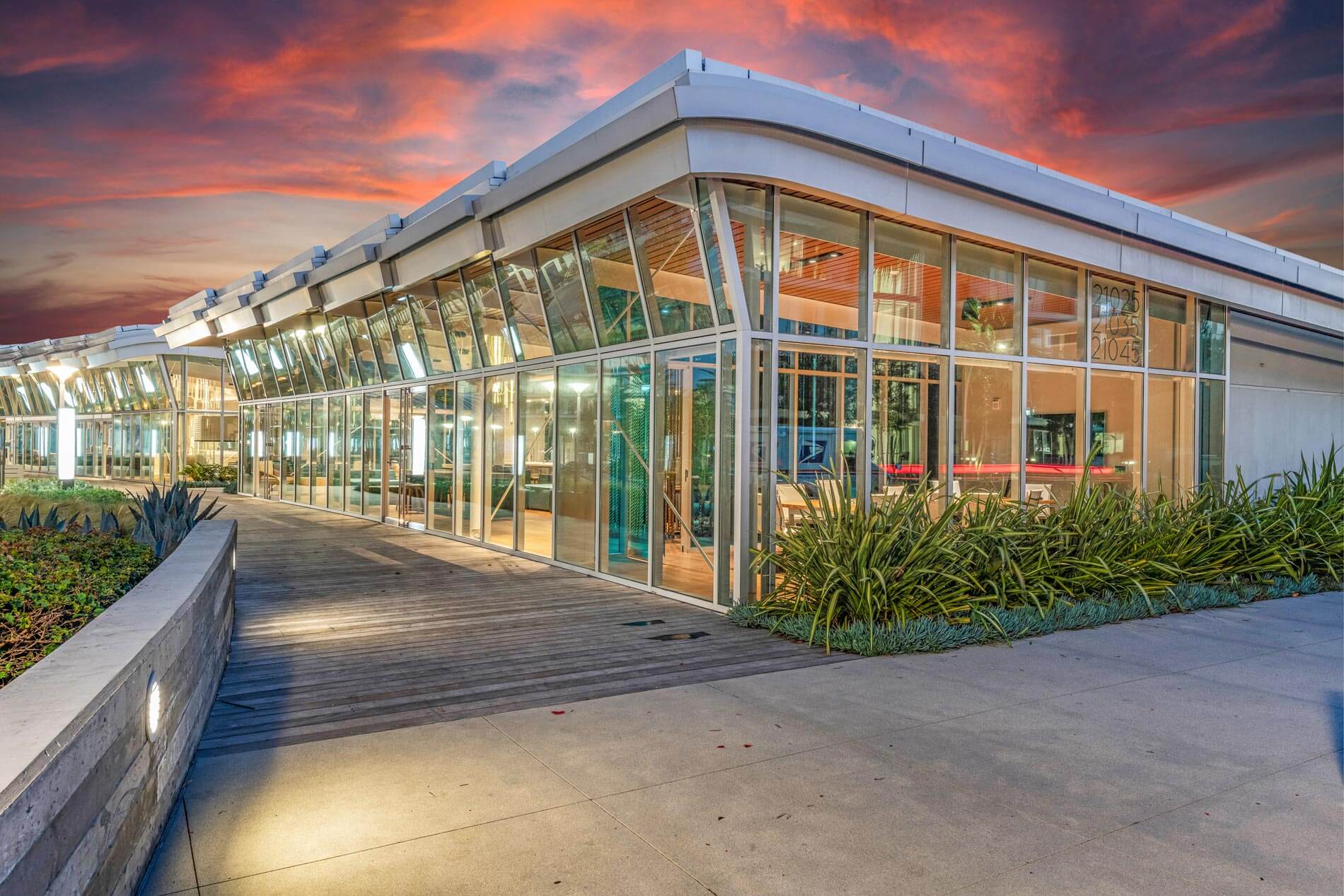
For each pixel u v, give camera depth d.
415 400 17.08
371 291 16.14
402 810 3.88
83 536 7.19
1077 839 3.64
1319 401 15.97
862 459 9.42
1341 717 5.35
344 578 11.00
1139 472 12.66
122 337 32.25
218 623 5.86
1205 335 13.79
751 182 8.41
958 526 8.60
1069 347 11.71
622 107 9.89
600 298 11.04
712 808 3.92
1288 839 3.66
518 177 10.77
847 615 7.66
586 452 11.55
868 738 4.90
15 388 47.81
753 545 8.62
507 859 3.41
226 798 4.01
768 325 8.72
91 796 2.55
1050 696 5.79
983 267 10.62
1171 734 5.02
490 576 11.24
